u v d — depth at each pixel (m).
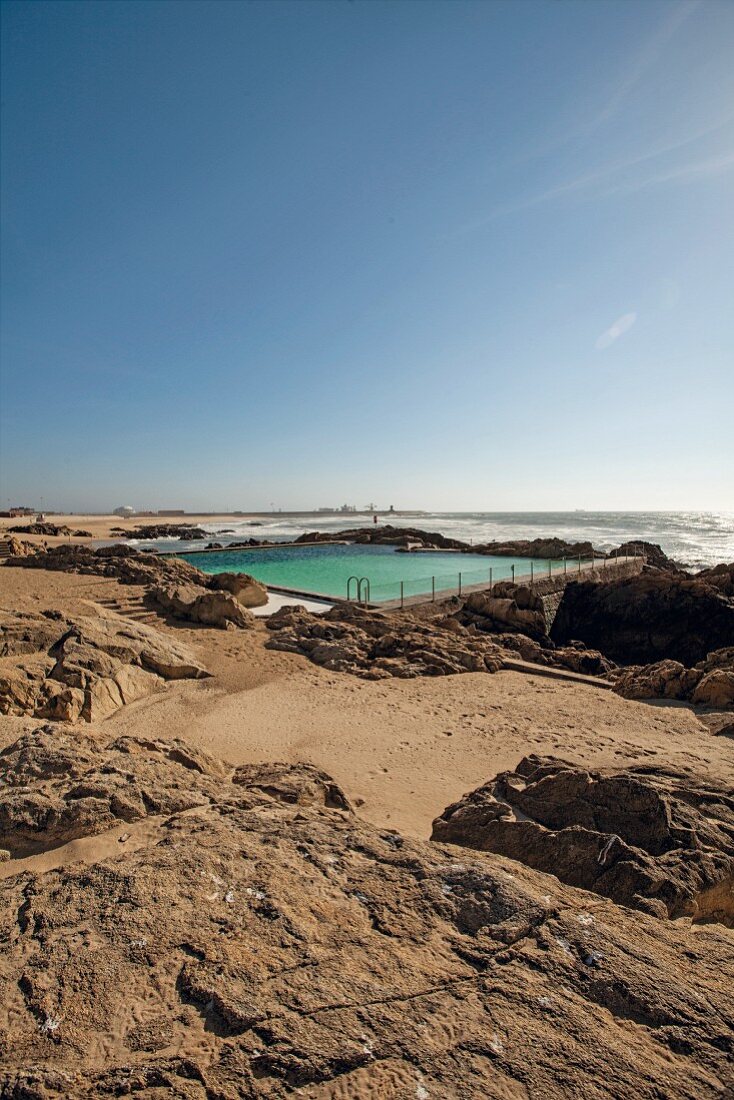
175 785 6.12
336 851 4.60
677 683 13.28
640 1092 2.54
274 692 13.03
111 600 21.36
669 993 3.11
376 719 11.41
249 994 3.04
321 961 3.31
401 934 3.58
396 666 15.41
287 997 3.03
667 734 10.48
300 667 15.23
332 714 11.68
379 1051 2.69
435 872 4.26
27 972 3.24
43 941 3.50
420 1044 2.73
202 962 3.30
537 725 11.10
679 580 24.39
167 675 13.64
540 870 5.05
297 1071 2.59
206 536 84.12
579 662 17.36
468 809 6.12
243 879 4.12
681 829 5.30
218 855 4.44
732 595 23.80
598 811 5.65
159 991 3.11
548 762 7.20
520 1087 2.53
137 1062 2.66
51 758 6.23
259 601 24.45
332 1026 2.83
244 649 16.62
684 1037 2.85
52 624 13.31
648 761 8.55
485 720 11.44
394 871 4.32
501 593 26.09
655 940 3.67
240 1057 2.67
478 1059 2.66
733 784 6.74
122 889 3.99
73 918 3.70
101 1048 2.75
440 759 9.38
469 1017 2.90
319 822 5.30
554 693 13.60
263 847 4.62
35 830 5.04
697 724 11.09
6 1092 2.50
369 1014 2.91
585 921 3.74
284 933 3.56
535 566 33.91
